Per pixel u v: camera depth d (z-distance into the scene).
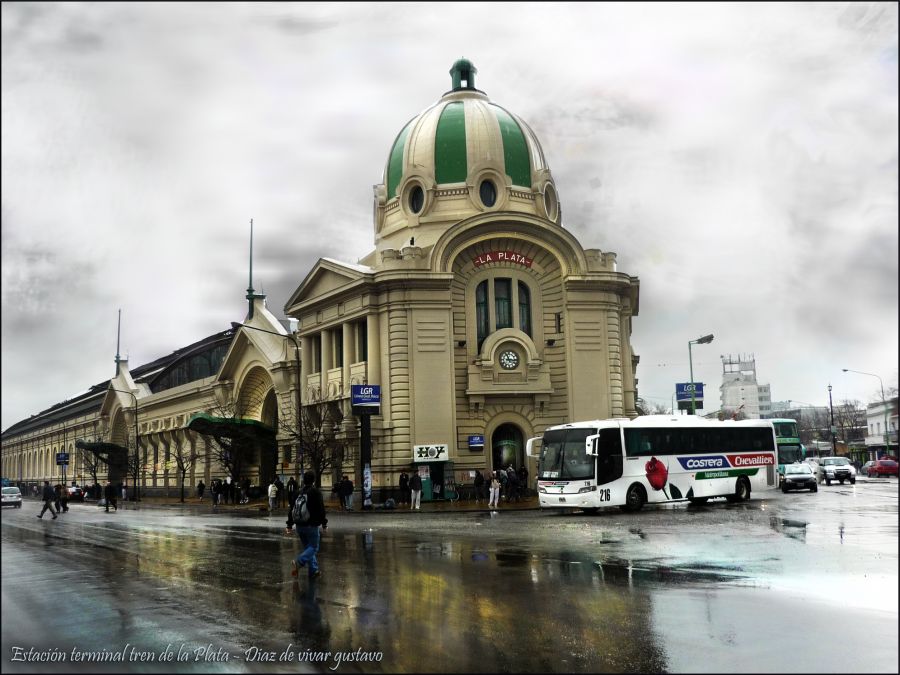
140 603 14.06
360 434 47.88
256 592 15.12
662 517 30.41
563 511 36.97
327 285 52.94
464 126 54.44
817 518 28.08
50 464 120.69
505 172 54.22
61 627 12.10
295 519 16.84
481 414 47.94
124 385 91.50
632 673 9.53
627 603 13.22
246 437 60.47
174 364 81.50
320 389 52.56
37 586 16.05
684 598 13.55
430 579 16.16
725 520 28.12
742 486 39.47
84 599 14.48
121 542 25.77
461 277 49.16
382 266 48.47
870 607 12.72
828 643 10.62
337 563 19.06
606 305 49.66
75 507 61.53
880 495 43.62
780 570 16.25
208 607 13.66
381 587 15.35
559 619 12.20
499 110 56.69
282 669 9.91
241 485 61.06
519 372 48.25
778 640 10.79
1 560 20.44
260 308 64.38
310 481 17.08
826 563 17.09
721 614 12.32
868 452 110.19
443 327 47.38
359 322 50.44
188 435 75.31
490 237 48.97
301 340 56.00
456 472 46.94
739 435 39.69
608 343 49.44
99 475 97.69
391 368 47.16
